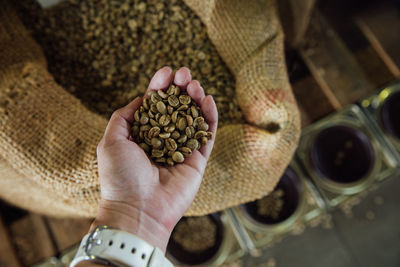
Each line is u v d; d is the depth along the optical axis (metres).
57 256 0.55
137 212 0.31
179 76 0.35
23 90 0.42
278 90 0.43
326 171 0.54
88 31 0.50
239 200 0.44
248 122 0.45
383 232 0.58
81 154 0.41
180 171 0.34
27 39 0.47
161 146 0.35
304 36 0.58
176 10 0.48
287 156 0.44
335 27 0.59
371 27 0.59
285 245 0.58
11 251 0.55
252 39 0.44
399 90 0.55
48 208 0.50
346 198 0.54
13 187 0.46
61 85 0.49
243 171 0.43
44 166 0.41
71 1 0.50
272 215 0.53
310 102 0.56
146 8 0.49
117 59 0.49
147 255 0.29
